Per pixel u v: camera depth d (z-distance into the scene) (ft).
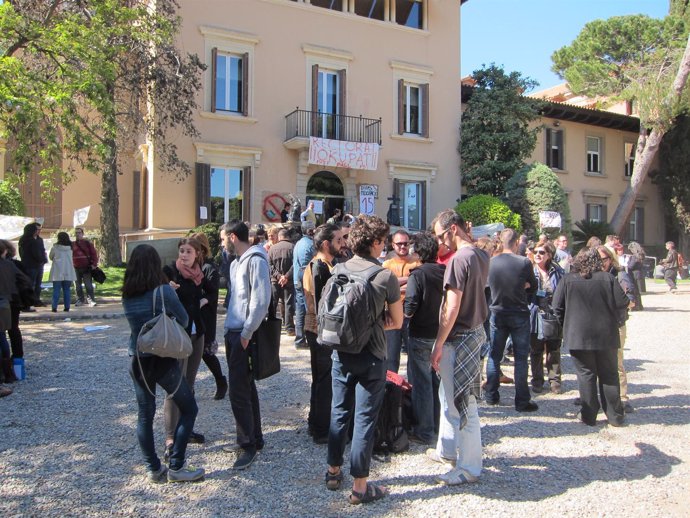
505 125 70.95
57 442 16.02
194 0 58.54
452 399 14.11
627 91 83.25
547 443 16.42
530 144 73.15
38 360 25.57
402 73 70.13
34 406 19.10
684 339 32.94
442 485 13.61
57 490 13.19
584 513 12.27
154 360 13.32
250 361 14.82
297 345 28.86
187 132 53.88
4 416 18.07
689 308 47.52
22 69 34.88
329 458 13.23
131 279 13.37
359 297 12.19
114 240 56.85
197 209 58.03
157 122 52.80
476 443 13.89
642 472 14.42
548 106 81.00
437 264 16.43
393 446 15.57
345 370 12.81
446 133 73.05
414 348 16.42
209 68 59.16
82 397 20.15
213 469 14.44
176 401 13.64
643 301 53.31
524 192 68.85
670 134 91.15
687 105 79.82
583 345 17.62
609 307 17.70
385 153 68.64
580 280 17.92
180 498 12.87
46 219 69.72
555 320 21.29
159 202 57.31
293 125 62.95
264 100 61.98
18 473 14.05
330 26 65.67
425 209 70.95
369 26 68.13
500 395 21.65
